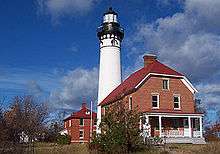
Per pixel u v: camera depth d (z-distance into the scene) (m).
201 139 41.84
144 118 32.50
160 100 43.72
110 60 55.09
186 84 45.28
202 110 57.09
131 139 28.25
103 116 29.56
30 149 24.47
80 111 73.94
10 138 19.98
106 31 55.38
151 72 43.75
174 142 41.16
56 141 56.47
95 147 28.69
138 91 43.03
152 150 29.06
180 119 43.62
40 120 41.62
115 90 51.53
